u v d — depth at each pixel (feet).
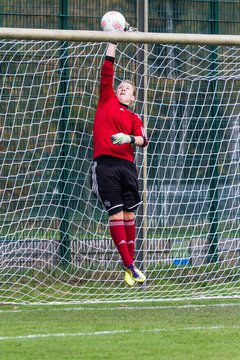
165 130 137.49
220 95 140.97
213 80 140.26
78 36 104.58
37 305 114.93
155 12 139.44
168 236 135.44
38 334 88.89
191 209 137.59
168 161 137.28
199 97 140.05
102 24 107.04
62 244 132.77
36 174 132.77
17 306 113.91
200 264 136.26
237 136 141.69
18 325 95.45
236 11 143.74
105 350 79.41
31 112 132.36
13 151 131.95
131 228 104.58
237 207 136.67
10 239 130.72
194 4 141.49
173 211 136.56
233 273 137.18
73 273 132.46
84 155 134.92
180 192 137.49
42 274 131.23
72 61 134.31
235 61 142.20
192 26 141.49
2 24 133.59
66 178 134.00
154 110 137.08
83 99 134.92
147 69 134.82
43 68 133.18
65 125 134.31
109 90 102.73
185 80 138.92
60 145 134.00
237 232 139.74
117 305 114.52
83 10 136.77
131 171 102.12
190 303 116.47
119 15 107.04
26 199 131.95
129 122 102.37
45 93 133.39
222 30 143.02
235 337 86.28
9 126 131.95
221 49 141.79
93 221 134.21
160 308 110.42
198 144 139.54
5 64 132.05
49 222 132.77
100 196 102.01
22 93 132.36
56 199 133.39
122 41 105.09
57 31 104.47
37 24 134.82
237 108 141.90
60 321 98.48
